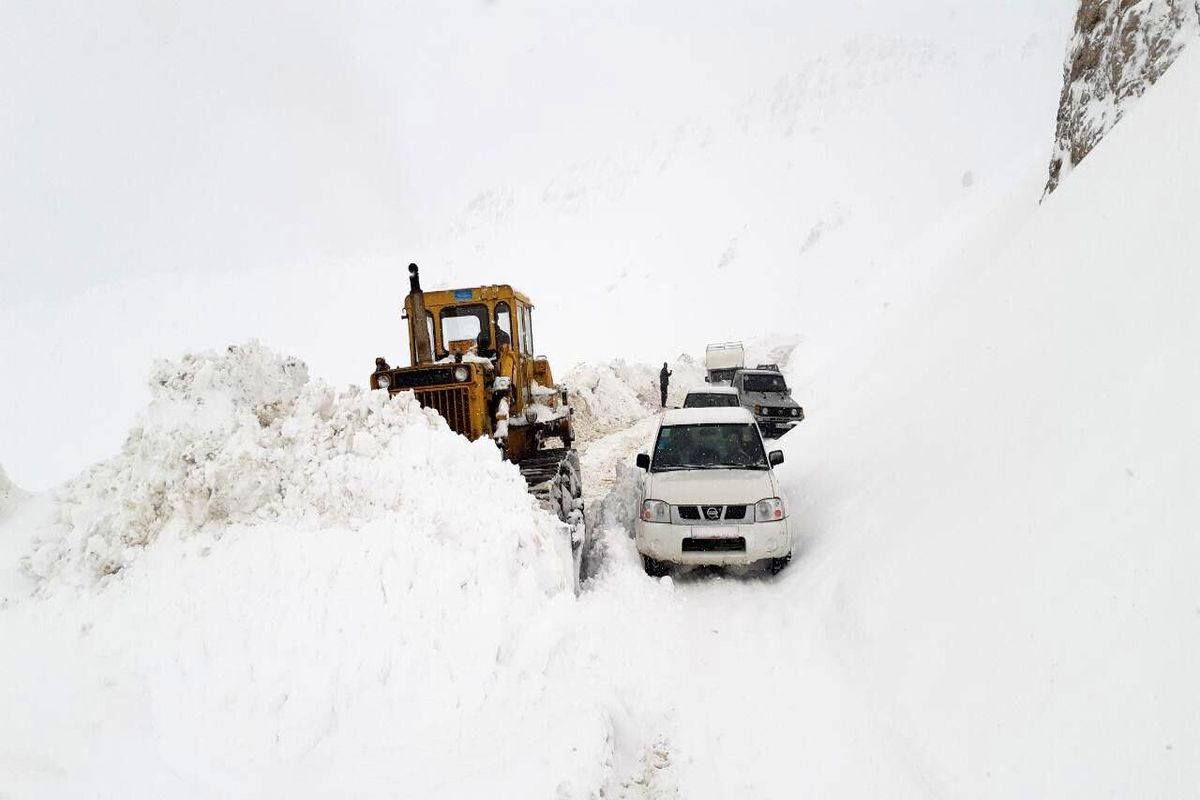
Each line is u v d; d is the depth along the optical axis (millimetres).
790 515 6938
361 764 3049
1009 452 4066
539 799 2676
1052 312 4758
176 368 4492
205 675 3316
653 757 3305
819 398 15680
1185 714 2217
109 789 2863
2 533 4094
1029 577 3168
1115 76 7840
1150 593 2578
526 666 3627
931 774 2854
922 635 3553
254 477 4031
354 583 3682
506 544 4102
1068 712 2568
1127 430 3223
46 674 3363
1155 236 4012
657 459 6582
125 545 3920
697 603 5117
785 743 3301
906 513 4766
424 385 6336
